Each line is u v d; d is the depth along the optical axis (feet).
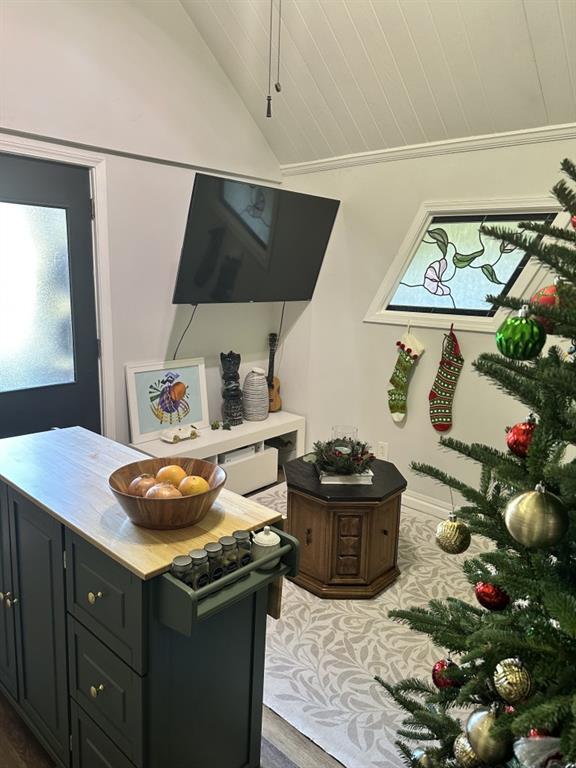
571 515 2.83
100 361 9.88
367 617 7.79
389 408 11.44
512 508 2.67
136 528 4.44
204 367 11.77
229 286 10.74
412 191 10.46
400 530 10.44
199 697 4.47
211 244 9.92
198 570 3.91
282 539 4.63
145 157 9.82
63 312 9.24
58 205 8.84
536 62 7.76
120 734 4.30
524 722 2.33
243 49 10.09
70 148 8.79
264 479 12.12
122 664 4.16
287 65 9.93
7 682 5.97
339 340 12.21
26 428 9.05
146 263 10.23
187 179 10.62
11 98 7.97
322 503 7.97
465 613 3.60
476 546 9.79
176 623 3.82
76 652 4.69
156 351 10.80
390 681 6.57
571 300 2.87
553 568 3.01
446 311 10.62
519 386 3.06
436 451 10.91
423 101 9.26
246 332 12.80
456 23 7.84
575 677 2.60
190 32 10.11
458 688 3.58
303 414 13.21
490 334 9.85
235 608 4.62
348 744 5.67
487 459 3.28
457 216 10.21
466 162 9.66
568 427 2.82
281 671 6.71
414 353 10.73
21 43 7.97
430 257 10.76
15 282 8.61
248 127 11.57
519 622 2.87
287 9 8.94
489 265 9.95
